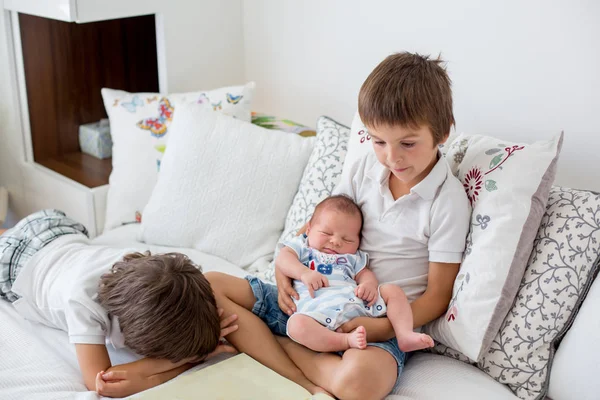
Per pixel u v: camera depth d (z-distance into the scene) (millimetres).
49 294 1475
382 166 1429
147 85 2580
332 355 1306
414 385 1287
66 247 1567
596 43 1548
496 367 1324
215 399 1217
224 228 1802
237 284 1451
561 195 1366
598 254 1291
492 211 1316
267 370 1315
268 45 2332
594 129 1604
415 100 1223
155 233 1852
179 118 1886
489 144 1416
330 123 1770
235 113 2039
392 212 1413
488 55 1747
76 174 2240
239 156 1815
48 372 1320
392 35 1946
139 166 2016
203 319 1311
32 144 2346
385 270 1419
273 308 1439
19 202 2455
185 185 1826
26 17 2189
